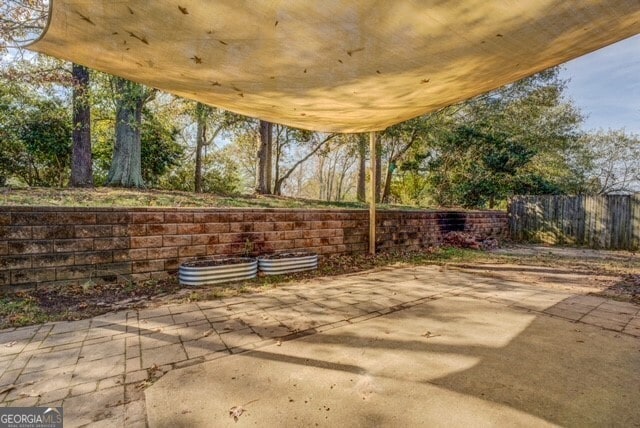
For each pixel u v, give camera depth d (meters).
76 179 7.75
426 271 5.51
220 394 1.92
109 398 1.87
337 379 2.09
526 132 12.83
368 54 2.67
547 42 2.58
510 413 1.76
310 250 5.98
